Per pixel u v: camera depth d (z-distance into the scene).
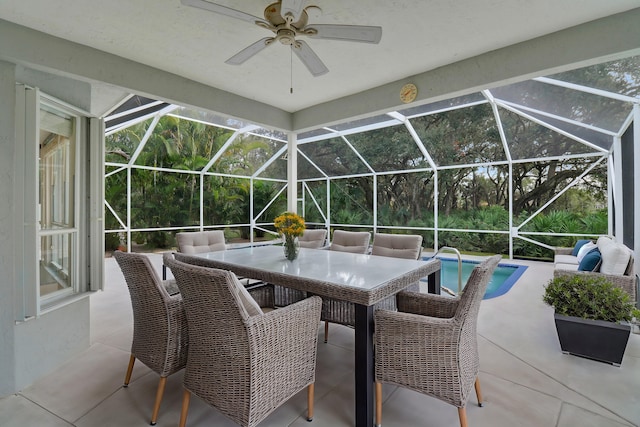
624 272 3.34
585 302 2.52
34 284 2.20
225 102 4.03
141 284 1.91
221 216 9.13
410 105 3.70
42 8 2.24
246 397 1.51
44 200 2.46
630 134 4.30
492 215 7.63
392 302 2.67
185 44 2.85
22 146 2.22
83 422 1.83
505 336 2.94
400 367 1.74
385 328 1.78
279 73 3.51
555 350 2.65
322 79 3.68
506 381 2.21
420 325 1.68
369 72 3.49
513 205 7.41
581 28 2.57
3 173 2.17
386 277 2.11
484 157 6.85
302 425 1.79
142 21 2.47
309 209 10.24
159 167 7.96
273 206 10.26
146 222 7.95
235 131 7.39
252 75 3.56
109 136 6.83
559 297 2.65
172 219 8.33
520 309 3.67
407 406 1.97
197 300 1.59
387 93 3.82
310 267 2.48
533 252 7.12
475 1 2.26
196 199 8.70
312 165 9.02
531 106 4.63
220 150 8.05
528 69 2.82
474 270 1.61
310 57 2.44
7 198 2.18
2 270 2.15
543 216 7.00
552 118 4.87
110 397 2.06
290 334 1.70
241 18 2.02
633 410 1.89
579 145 5.88
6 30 2.35
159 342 1.89
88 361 2.54
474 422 1.79
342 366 2.44
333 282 1.98
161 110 5.95
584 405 1.94
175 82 3.52
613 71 3.23
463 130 6.03
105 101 4.27
